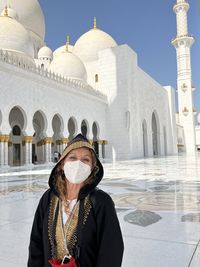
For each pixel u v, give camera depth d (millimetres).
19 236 3631
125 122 34125
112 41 44812
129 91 34594
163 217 4527
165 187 8289
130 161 27547
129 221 4285
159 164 20828
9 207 5590
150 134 41625
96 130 36469
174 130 53094
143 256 2840
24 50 28719
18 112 28547
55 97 26594
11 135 28359
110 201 1616
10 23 28844
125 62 34750
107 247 1494
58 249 1564
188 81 56562
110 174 12898
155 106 45156
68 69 36031
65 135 27719
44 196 1770
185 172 13391
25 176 13219
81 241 1529
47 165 23578
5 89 20906
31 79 23547
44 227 1645
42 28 43281
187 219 4383
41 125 29047
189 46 57000
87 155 1688
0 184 9867
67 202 1667
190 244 3195
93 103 32812
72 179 1608
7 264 2725
